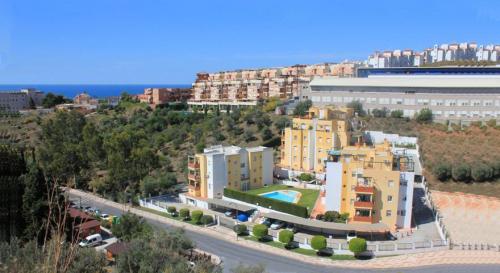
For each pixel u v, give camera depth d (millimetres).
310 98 140375
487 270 49188
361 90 130250
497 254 53719
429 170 87500
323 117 98312
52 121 113500
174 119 141375
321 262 53062
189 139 123000
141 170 87625
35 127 140500
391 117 119688
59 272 15398
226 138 119312
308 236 60812
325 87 136875
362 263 52406
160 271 34562
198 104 186000
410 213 62250
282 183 90000
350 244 53875
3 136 126875
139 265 36281
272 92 176750
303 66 199875
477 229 62844
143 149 88812
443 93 117625
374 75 152875
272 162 89875
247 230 64312
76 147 94000
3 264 22812
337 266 51719
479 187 79562
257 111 133750
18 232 49500
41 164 88500
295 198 76562
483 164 82250
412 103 122062
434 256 53344
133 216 58719
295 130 97062
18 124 145750
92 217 68375
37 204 50406
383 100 126500
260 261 53594
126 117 158625
